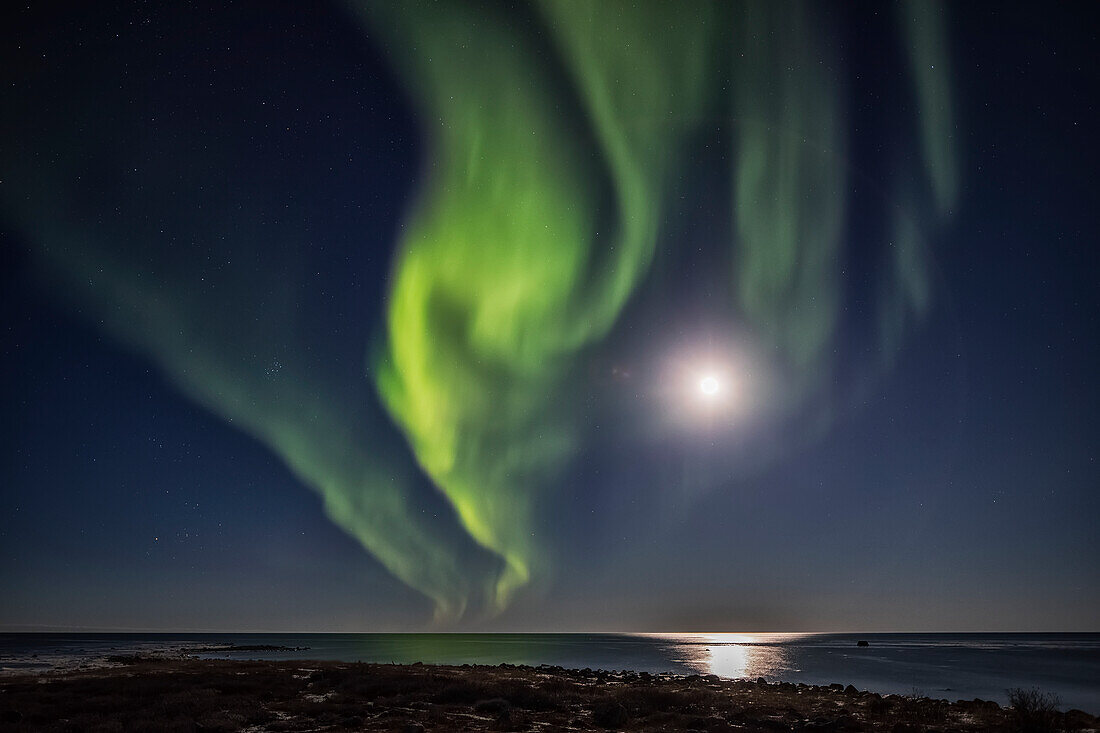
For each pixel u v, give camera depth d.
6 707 27.23
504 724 25.27
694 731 24.72
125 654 84.75
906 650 144.38
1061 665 87.38
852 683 58.59
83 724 23.62
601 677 46.12
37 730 22.89
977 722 26.97
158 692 32.03
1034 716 25.33
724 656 106.12
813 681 59.47
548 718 27.02
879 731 24.91
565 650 128.38
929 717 28.12
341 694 32.78
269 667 46.66
